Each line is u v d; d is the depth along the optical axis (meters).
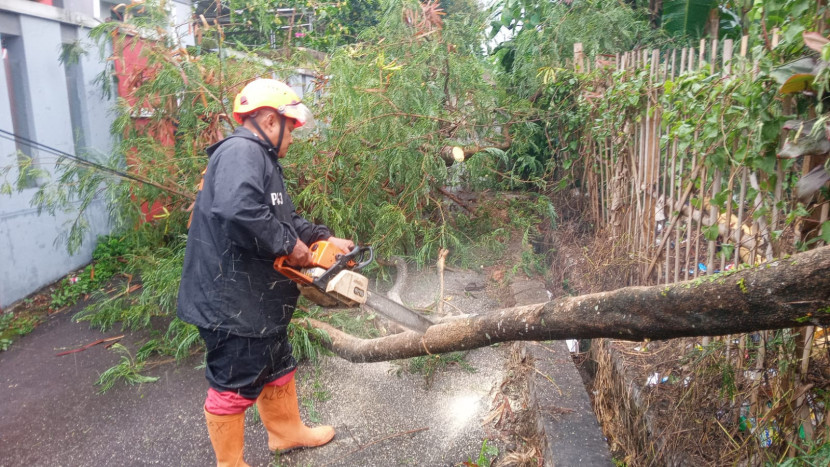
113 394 3.02
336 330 3.24
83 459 2.49
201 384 3.11
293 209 2.43
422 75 5.07
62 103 4.61
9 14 4.11
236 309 2.06
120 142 4.76
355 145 4.27
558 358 2.93
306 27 9.28
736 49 2.52
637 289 1.62
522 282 4.05
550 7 5.84
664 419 2.33
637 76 3.31
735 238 2.24
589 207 4.78
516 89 6.02
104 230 5.25
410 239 4.58
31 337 3.76
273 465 2.43
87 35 4.84
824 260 1.22
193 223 2.14
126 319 3.87
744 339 2.09
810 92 1.71
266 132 2.16
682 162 2.71
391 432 2.64
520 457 2.41
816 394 1.77
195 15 5.14
